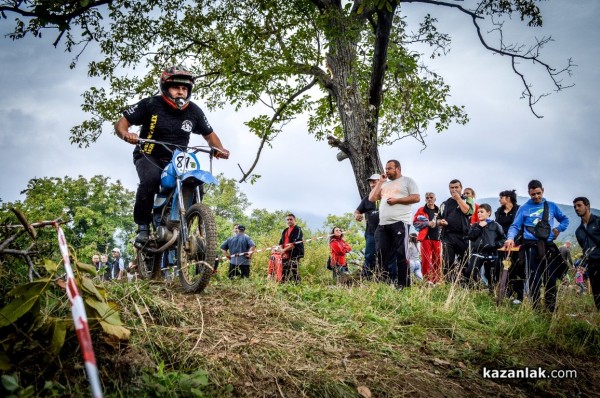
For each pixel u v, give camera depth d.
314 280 9.01
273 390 3.25
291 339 4.05
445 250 8.57
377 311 5.54
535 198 7.31
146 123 5.21
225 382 3.12
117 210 41.25
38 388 2.54
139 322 3.51
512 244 7.38
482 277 8.62
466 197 8.87
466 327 5.62
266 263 13.05
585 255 7.05
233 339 3.70
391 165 7.80
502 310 6.63
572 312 6.60
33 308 2.70
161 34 15.59
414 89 13.51
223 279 5.77
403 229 7.56
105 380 2.74
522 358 4.93
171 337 3.44
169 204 5.06
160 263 5.19
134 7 14.98
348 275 9.20
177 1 15.48
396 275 7.79
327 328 4.57
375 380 3.77
